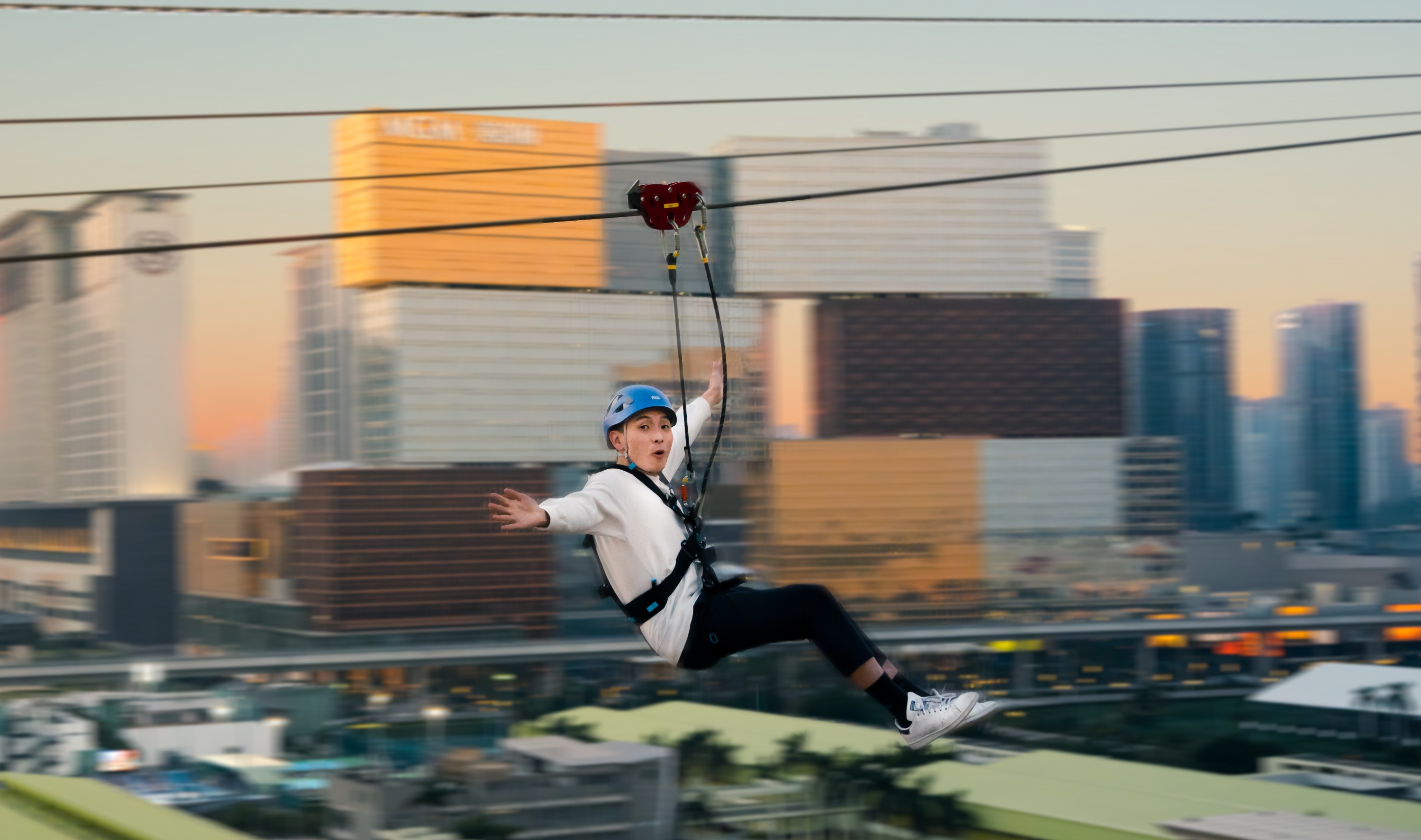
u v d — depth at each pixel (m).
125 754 126.94
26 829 58.28
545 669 194.12
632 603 6.22
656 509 6.22
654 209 7.06
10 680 172.12
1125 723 157.75
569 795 70.56
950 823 65.50
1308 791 62.66
